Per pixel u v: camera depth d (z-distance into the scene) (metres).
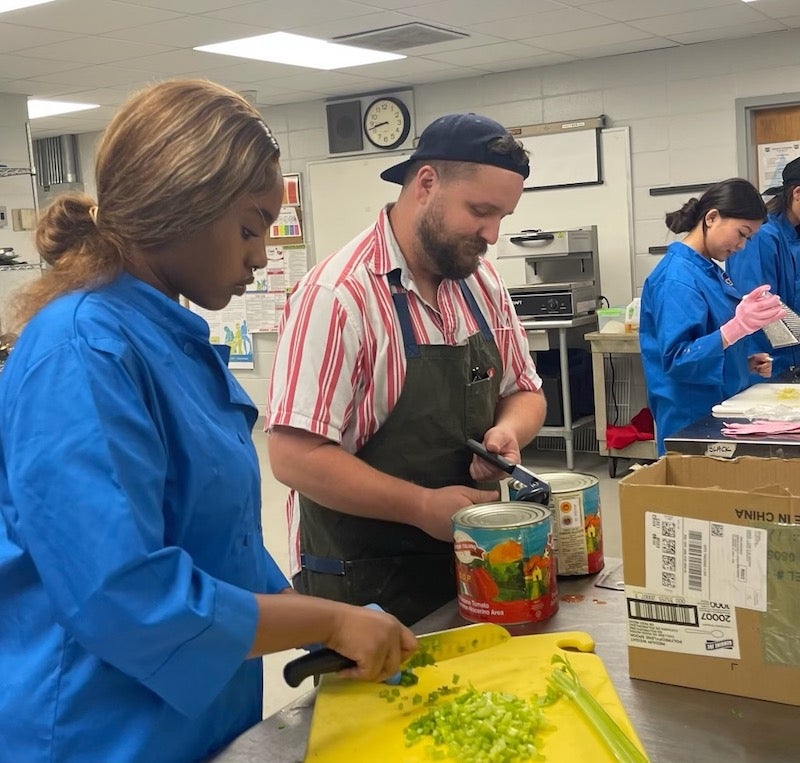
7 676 0.99
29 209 6.11
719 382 2.83
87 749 0.97
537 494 1.46
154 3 4.23
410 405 1.59
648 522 1.09
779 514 1.01
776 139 5.55
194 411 1.04
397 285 1.62
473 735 0.98
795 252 3.65
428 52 5.47
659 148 5.77
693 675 1.10
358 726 1.05
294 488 1.57
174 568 0.92
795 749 0.96
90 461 0.88
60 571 0.88
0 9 4.25
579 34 5.17
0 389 0.98
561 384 5.73
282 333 1.60
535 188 6.16
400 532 1.60
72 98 6.48
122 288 1.03
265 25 4.72
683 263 2.99
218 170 0.97
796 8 4.80
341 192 6.96
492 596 1.30
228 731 1.12
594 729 0.99
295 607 1.01
